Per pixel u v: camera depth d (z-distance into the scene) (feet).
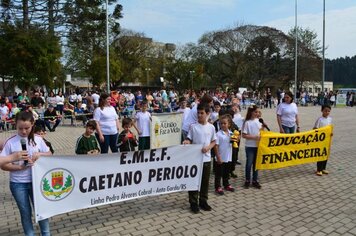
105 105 26.12
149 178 17.87
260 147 23.68
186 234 16.31
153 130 29.12
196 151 18.85
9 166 12.98
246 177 23.93
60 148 40.70
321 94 133.18
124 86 237.45
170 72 228.02
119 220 18.20
